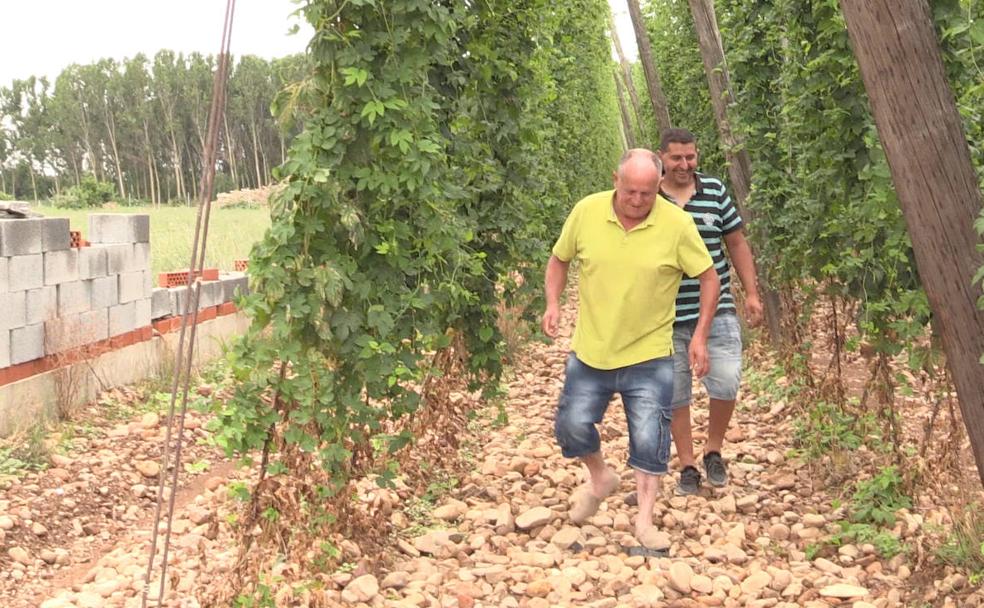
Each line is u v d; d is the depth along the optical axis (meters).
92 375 7.83
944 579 4.22
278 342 4.17
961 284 3.38
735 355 5.68
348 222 4.29
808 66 5.61
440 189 4.93
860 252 5.61
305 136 4.29
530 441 6.91
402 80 4.48
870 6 3.34
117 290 8.32
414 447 6.08
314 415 4.25
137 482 6.43
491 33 6.35
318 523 4.30
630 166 4.50
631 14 12.33
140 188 87.00
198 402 4.04
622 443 6.88
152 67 84.56
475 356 6.30
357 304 4.48
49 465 6.42
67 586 4.89
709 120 13.16
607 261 4.70
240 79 83.56
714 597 4.24
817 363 8.65
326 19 4.25
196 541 5.12
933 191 3.36
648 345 4.76
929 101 3.34
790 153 7.54
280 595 4.27
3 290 6.79
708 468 5.86
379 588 4.37
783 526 5.10
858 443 5.99
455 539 5.02
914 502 5.28
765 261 8.27
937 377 5.27
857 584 4.38
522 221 6.59
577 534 4.98
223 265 13.36
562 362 9.99
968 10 4.09
